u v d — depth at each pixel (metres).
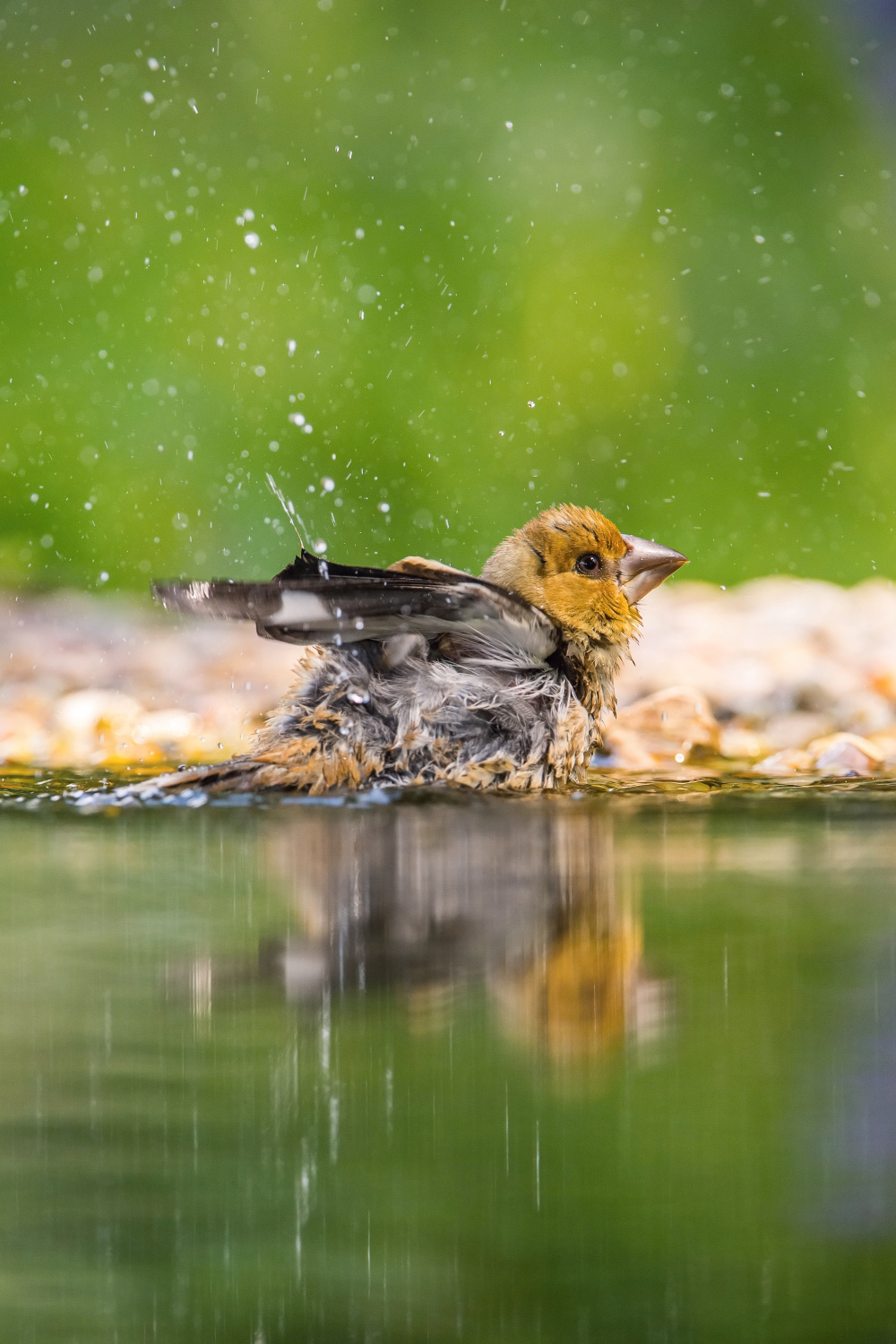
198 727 12.66
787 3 26.36
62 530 22.02
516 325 24.41
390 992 5.74
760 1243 4.23
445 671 9.46
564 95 25.83
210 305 23.47
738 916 6.59
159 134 24.48
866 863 7.62
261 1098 4.90
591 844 8.05
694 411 24.52
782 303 25.20
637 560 10.39
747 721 13.19
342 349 23.61
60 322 23.00
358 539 22.67
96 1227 4.29
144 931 6.43
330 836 8.22
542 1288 4.05
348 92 25.23
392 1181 4.49
